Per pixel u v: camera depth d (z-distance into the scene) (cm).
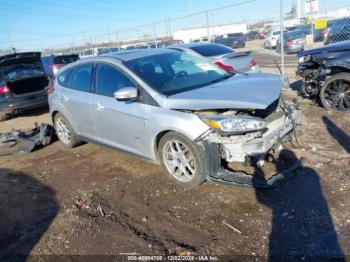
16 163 597
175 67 482
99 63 510
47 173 531
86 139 569
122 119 460
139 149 458
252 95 381
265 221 336
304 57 738
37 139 674
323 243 296
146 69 459
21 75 974
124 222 363
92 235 347
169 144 412
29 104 977
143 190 429
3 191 484
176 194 407
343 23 1361
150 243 324
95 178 486
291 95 846
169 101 407
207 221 348
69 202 424
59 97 589
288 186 393
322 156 459
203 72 491
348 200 353
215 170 383
